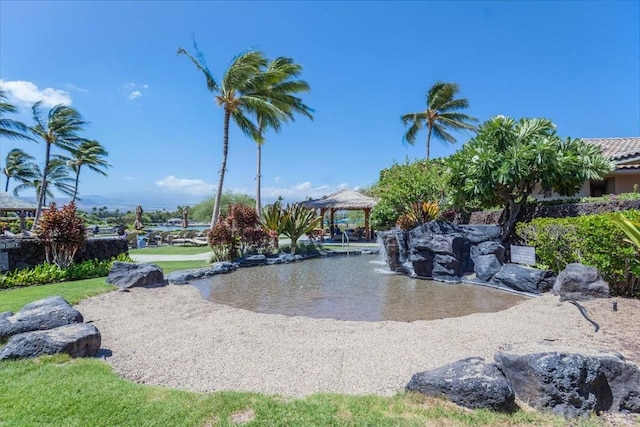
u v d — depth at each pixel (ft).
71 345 12.62
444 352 13.51
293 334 16.05
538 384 9.21
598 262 21.24
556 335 14.88
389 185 61.11
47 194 141.49
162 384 11.04
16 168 136.36
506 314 19.10
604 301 18.93
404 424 8.40
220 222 45.09
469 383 9.27
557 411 8.91
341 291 27.35
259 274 35.99
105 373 11.30
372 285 29.84
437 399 9.53
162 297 23.89
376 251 57.93
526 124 33.09
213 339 15.31
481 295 25.62
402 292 26.86
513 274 26.94
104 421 8.52
